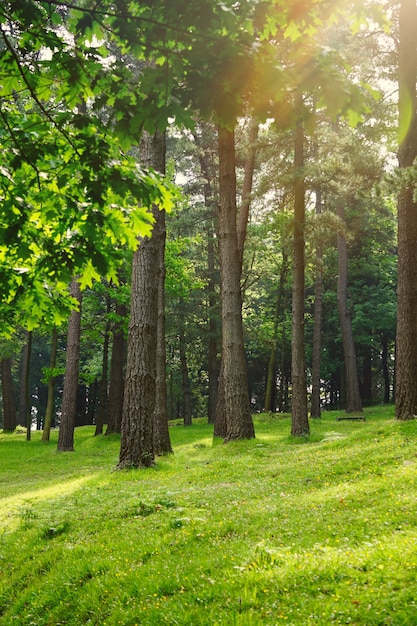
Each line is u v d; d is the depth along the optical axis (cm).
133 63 1900
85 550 806
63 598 691
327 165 2048
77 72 426
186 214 3741
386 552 593
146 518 923
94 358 4391
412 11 1725
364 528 718
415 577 529
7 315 728
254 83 346
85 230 501
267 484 1118
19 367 5869
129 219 536
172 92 383
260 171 3331
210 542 758
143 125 407
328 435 2039
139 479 1346
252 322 4622
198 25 352
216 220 3553
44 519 1008
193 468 1464
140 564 718
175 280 2950
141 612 580
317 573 576
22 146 467
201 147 3347
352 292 4556
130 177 477
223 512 901
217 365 4647
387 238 4450
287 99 362
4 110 496
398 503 793
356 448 1384
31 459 2392
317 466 1219
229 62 339
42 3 416
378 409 3769
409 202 1689
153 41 372
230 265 1905
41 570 794
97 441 3012
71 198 498
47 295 641
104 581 688
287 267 3850
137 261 1554
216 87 358
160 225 1595
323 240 2280
